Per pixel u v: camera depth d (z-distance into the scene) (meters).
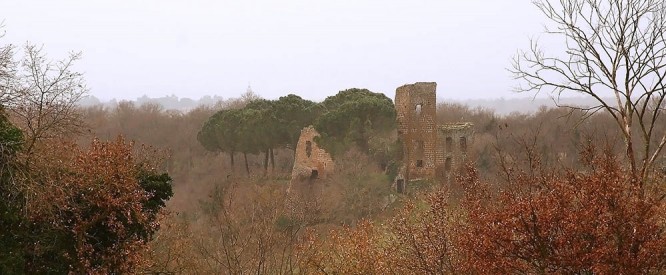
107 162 12.18
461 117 60.47
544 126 36.44
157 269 15.44
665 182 9.73
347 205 34.06
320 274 14.05
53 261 11.85
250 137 42.97
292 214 20.69
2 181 11.00
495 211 9.10
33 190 10.77
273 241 15.23
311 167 39.22
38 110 12.34
